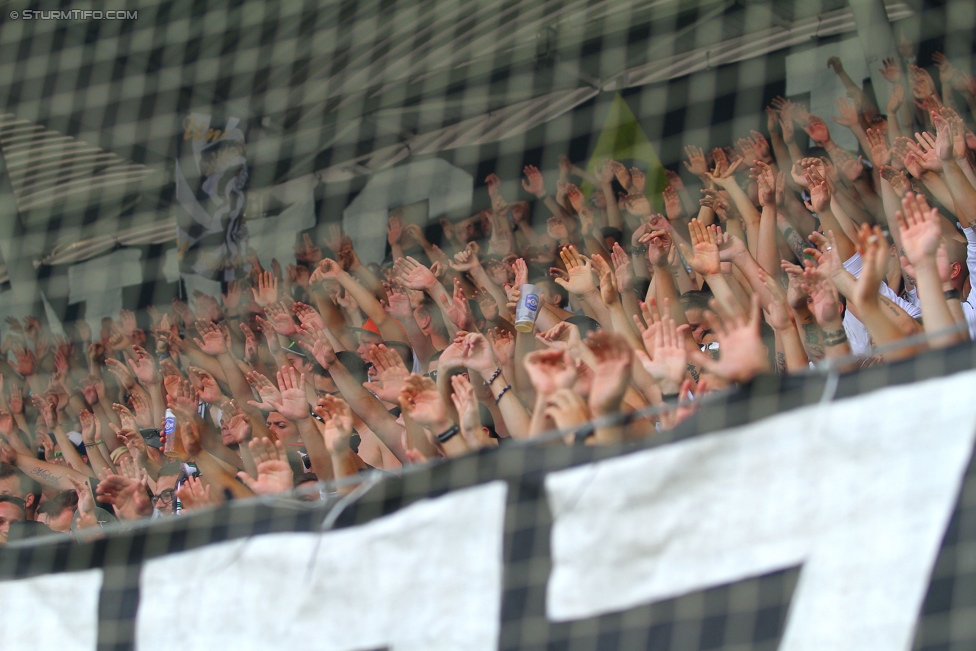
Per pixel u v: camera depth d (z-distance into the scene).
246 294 9.54
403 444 5.53
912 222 4.09
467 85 11.57
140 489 5.14
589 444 3.73
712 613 3.34
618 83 11.05
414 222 11.77
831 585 3.20
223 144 10.98
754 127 10.14
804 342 5.12
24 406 9.78
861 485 3.23
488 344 4.95
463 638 3.69
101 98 11.42
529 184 9.74
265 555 4.14
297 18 10.74
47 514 6.43
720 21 10.40
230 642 4.12
